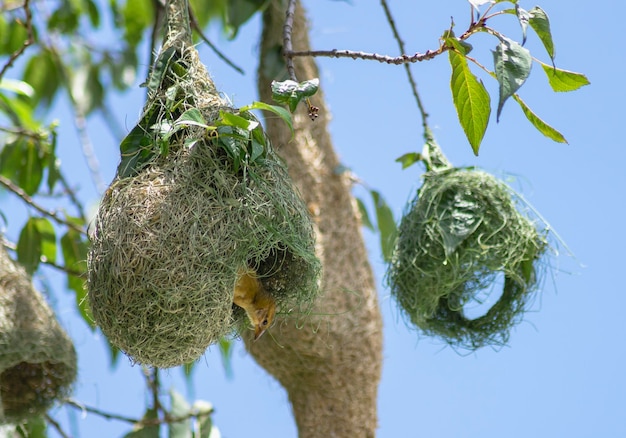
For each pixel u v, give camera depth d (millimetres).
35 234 9945
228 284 6723
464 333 9477
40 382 8820
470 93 6762
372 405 9945
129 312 6578
